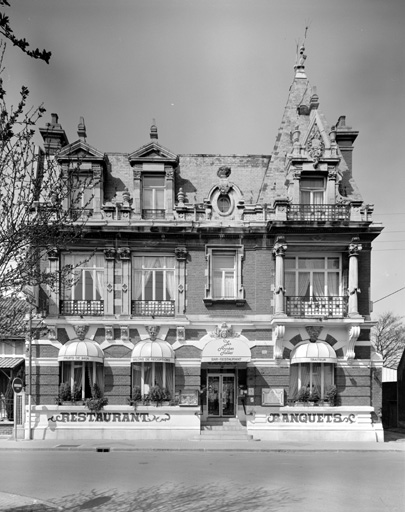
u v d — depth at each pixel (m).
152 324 25.08
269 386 25.00
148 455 20.12
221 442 23.33
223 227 25.42
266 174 27.33
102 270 25.55
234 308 25.53
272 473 16.12
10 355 31.47
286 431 24.53
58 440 23.86
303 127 28.36
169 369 25.23
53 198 10.40
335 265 25.94
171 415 24.64
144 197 26.41
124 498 12.73
